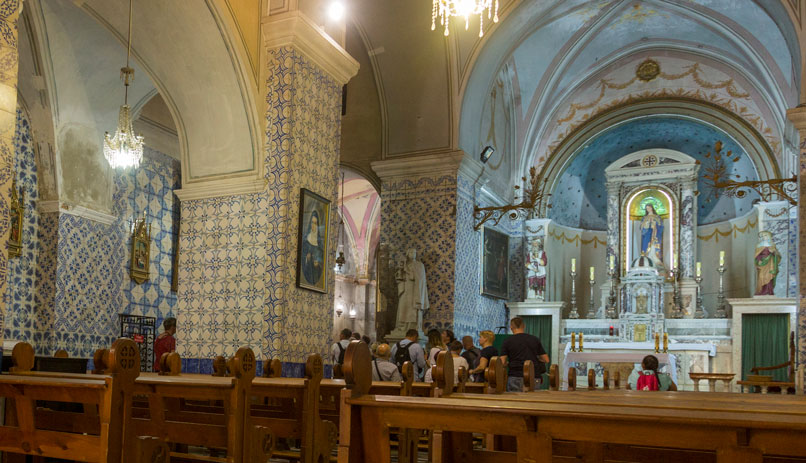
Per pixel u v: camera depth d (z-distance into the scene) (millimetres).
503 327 18781
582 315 23000
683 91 20531
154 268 15406
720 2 17219
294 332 9953
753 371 17156
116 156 10156
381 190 17344
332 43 10875
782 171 19125
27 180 12523
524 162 20875
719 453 3141
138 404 7738
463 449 4852
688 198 21578
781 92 17656
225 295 10172
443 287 16250
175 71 10469
